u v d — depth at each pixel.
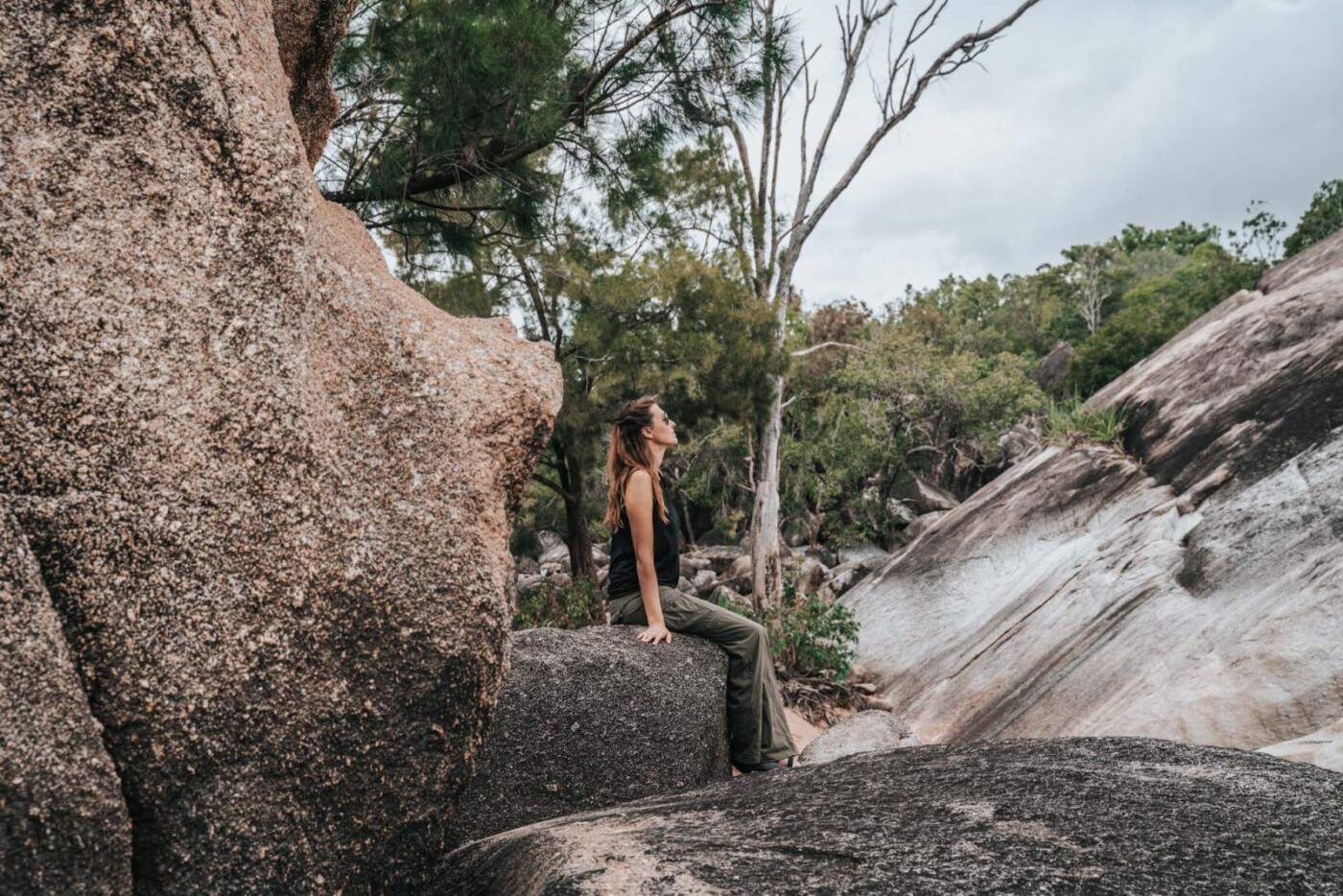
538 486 18.47
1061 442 14.05
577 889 1.28
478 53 6.17
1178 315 38.25
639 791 3.28
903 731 6.67
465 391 1.96
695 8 7.23
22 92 1.35
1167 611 8.37
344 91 6.71
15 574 1.20
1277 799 1.52
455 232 7.57
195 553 1.38
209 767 1.35
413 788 1.63
